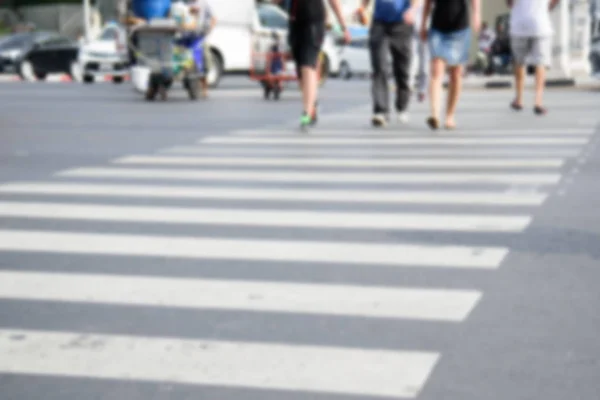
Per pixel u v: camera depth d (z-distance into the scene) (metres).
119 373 7.61
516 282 9.98
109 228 12.79
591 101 32.53
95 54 58.59
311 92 24.05
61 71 70.94
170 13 36.84
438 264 10.71
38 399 7.14
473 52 77.38
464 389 7.15
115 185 16.16
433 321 8.75
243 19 47.97
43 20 120.50
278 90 37.81
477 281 10.03
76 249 11.66
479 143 20.97
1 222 13.27
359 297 9.50
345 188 15.47
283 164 18.22
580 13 46.69
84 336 8.50
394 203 14.16
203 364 7.77
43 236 12.38
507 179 16.05
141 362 7.84
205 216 13.45
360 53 73.19
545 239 11.80
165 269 10.66
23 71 70.12
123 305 9.38
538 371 7.49
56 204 14.52
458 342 8.19
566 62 42.53
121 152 20.47
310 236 12.12
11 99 38.38
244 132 24.08
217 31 47.16
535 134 22.50
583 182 15.67
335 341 8.25
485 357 7.81
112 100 37.38
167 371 7.63
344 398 7.02
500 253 11.15
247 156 19.45
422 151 19.78
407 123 25.83
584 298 9.40
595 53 39.53
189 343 8.27
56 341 8.38
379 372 7.52
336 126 25.23
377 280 10.10
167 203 14.45
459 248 11.40
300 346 8.14
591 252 11.16
